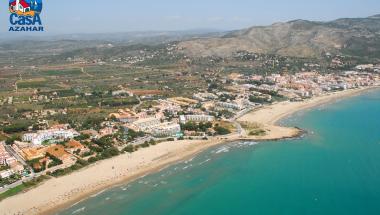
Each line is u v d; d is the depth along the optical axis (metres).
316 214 183.75
